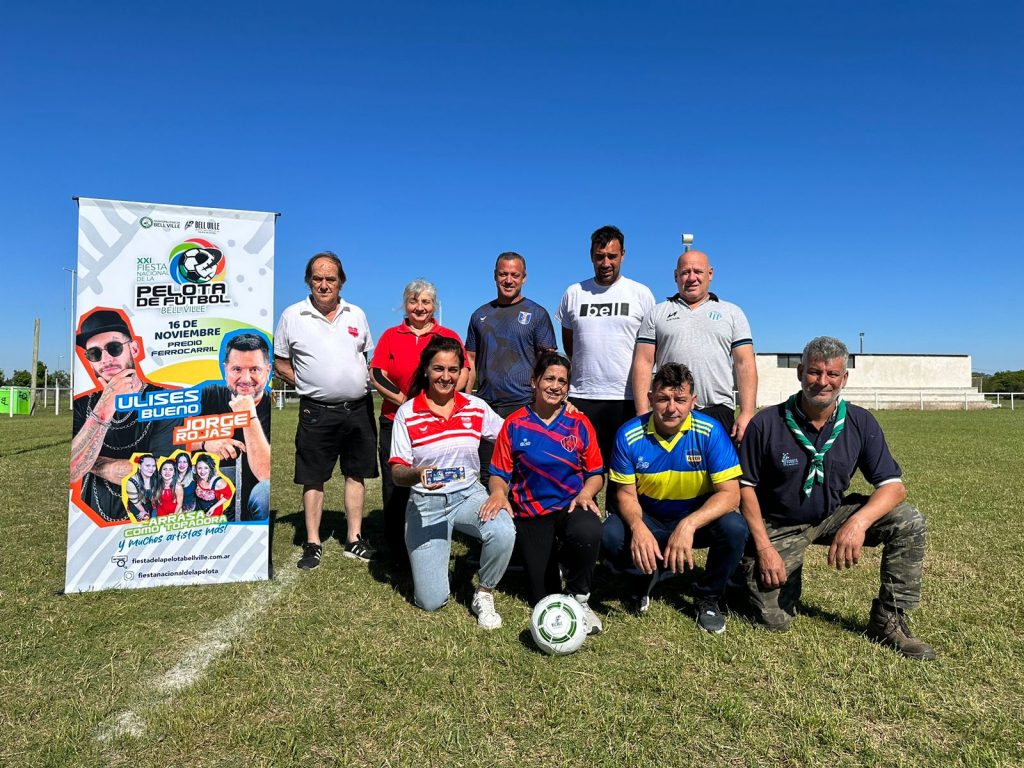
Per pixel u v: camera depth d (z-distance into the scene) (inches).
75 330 157.9
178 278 165.0
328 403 183.5
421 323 184.5
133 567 161.6
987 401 1462.8
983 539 210.7
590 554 136.9
